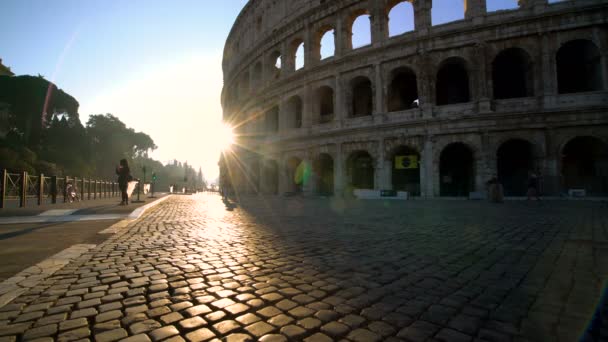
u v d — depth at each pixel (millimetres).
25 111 62156
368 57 30641
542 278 4387
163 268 4918
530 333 2783
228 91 58469
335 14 33781
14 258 5457
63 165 55625
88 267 4945
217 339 2680
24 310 3232
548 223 9883
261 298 3666
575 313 3199
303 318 3113
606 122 22984
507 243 6852
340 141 31688
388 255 5844
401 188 31141
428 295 3773
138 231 8820
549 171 24062
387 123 28953
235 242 7129
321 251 6191
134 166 94938
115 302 3502
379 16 30531
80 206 16797
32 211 13602
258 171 44438
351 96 32219
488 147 25516
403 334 2777
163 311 3266
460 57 27188
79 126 72250
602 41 23906
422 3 28688
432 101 27656
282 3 40156
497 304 3473
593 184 25172
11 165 36969
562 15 24672
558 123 24047
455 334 2779
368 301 3576
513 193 28422
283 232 8617
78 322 2969
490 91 26031
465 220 11055
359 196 28766
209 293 3828
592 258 5430
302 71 35281
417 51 28359
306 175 34719
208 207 18828
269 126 43219
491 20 26375
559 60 27625
